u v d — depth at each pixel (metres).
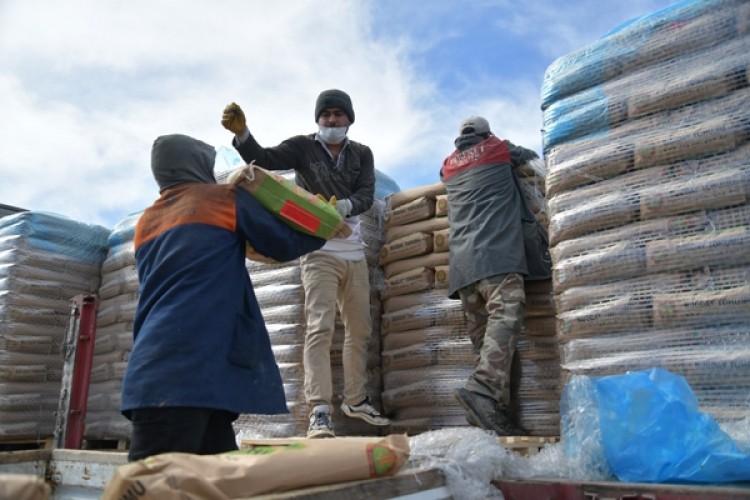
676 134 2.69
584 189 2.95
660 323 2.57
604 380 2.14
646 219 2.71
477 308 3.63
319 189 3.74
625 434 2.01
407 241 4.18
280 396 2.01
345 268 3.70
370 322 3.81
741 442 2.09
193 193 2.09
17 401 5.16
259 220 2.08
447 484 1.91
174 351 1.79
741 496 1.63
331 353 3.97
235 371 1.90
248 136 3.41
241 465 1.36
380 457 1.65
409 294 4.12
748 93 2.57
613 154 2.85
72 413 3.95
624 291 2.68
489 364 3.29
